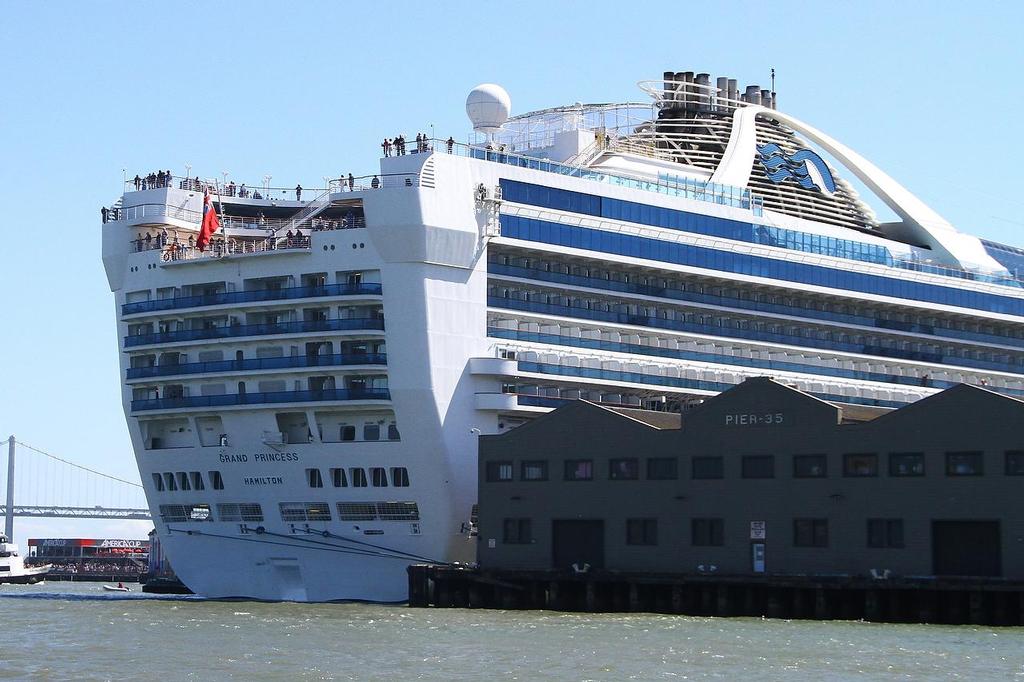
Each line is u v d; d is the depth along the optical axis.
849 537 116.12
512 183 139.75
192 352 139.75
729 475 120.94
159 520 143.12
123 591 193.62
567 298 147.62
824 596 112.88
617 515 125.00
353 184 139.25
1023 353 190.12
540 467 128.50
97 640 98.75
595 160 157.25
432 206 131.62
